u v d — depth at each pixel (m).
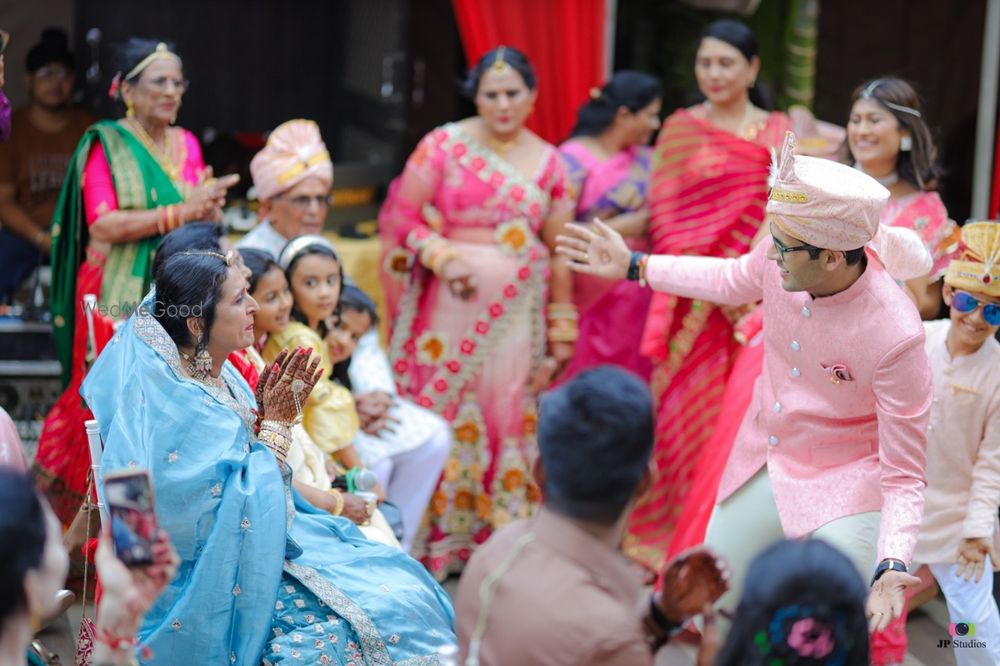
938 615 5.03
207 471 3.46
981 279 4.13
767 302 3.74
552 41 6.29
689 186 5.43
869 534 3.61
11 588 2.24
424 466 5.05
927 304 5.04
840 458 3.70
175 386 3.50
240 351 4.04
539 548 2.51
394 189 5.64
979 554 4.20
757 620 2.33
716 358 5.43
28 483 2.33
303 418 4.46
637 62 6.69
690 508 4.80
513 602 2.47
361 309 4.82
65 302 5.09
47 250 6.17
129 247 5.00
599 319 5.86
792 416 3.72
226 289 3.57
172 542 3.47
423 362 5.53
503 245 5.47
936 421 4.31
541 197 5.49
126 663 2.47
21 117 6.16
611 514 2.51
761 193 5.39
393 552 3.85
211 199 4.93
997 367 4.29
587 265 4.20
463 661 2.56
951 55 6.59
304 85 6.83
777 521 3.84
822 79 6.71
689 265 4.05
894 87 4.61
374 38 6.73
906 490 3.48
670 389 5.49
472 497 5.57
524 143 5.54
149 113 5.07
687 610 2.58
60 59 6.11
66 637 4.39
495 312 5.47
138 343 3.54
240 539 3.48
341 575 3.70
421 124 6.72
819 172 3.39
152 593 2.53
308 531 3.82
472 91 5.46
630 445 2.47
